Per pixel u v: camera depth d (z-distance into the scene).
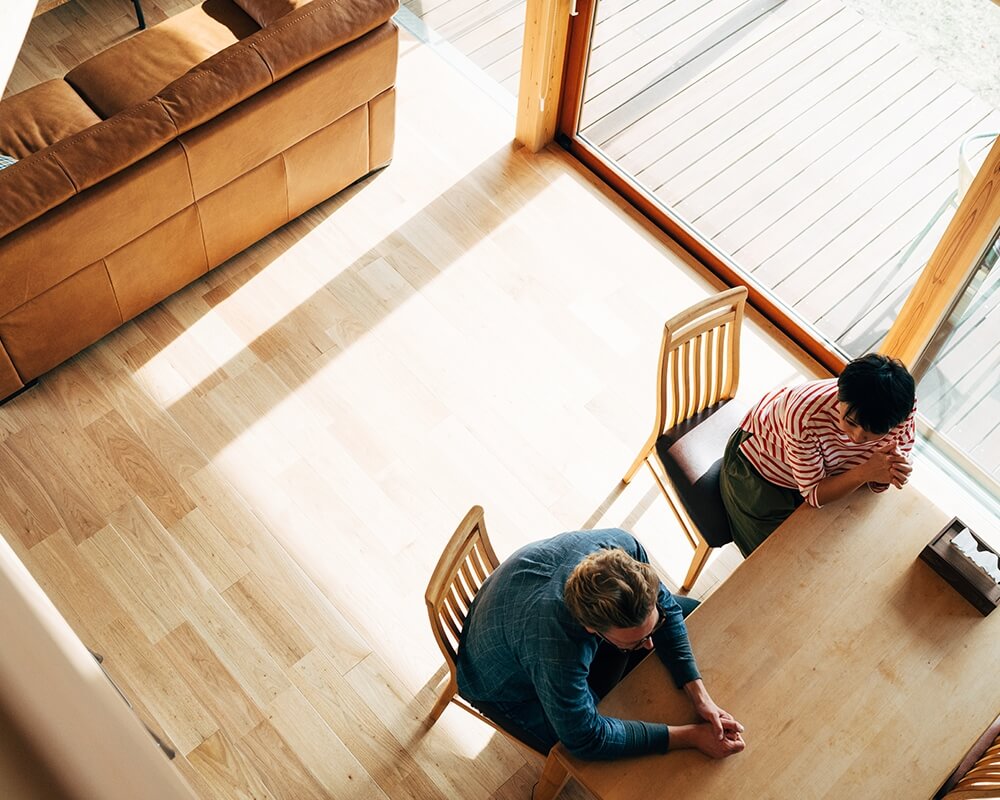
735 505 2.64
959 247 2.81
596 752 1.99
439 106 4.27
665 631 2.13
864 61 3.18
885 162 3.32
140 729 0.29
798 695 2.13
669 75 3.70
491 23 4.25
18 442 3.23
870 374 2.10
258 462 3.25
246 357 3.50
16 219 2.77
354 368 3.50
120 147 2.90
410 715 2.81
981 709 2.12
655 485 3.29
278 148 3.41
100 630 2.89
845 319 3.57
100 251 3.09
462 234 3.88
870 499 2.43
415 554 3.11
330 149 3.65
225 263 3.74
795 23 3.33
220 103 3.06
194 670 2.84
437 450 3.33
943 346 3.15
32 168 2.80
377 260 3.79
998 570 2.25
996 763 2.08
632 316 3.71
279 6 3.73
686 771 2.02
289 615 2.96
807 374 3.59
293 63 3.19
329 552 3.09
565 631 1.92
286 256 3.78
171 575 3.00
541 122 4.02
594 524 3.21
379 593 3.02
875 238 3.47
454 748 2.76
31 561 2.99
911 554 2.34
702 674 2.16
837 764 2.04
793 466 2.39
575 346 3.62
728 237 3.79
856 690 2.14
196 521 3.11
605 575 1.82
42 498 3.12
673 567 3.13
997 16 2.77
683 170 3.87
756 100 3.53
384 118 3.77
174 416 3.34
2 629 0.27
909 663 2.18
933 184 3.22
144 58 3.68
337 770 2.71
